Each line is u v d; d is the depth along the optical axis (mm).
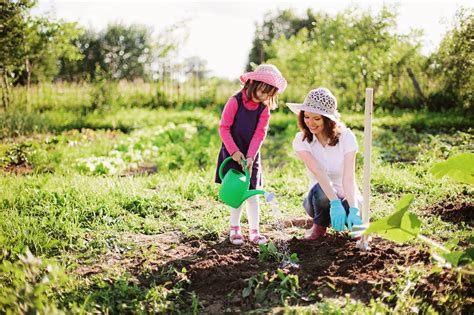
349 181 4258
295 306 3342
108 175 7723
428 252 3928
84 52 24875
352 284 3535
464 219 5031
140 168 9031
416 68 14672
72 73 23094
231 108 4570
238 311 3391
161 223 5152
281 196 6172
